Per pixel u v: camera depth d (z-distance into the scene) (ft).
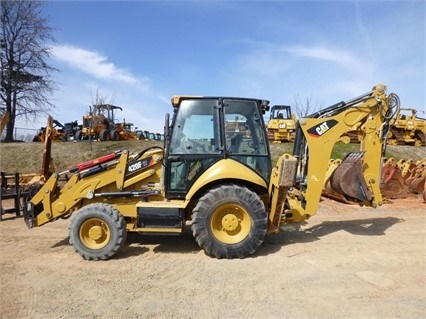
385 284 15.14
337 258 18.48
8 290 14.69
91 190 19.90
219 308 13.08
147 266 17.48
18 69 100.58
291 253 19.30
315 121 21.47
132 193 19.62
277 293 14.30
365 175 22.13
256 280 15.62
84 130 78.28
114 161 20.12
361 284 15.15
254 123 19.80
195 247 20.54
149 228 18.78
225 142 19.31
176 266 17.44
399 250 19.88
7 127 98.58
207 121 19.60
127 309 13.03
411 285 15.06
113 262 18.11
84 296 14.12
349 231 24.12
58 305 13.35
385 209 31.48
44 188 20.12
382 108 22.02
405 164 38.73
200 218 18.26
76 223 18.43
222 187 18.45
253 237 18.26
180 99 19.69
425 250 19.86
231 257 18.38
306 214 21.24
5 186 31.48
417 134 79.46
